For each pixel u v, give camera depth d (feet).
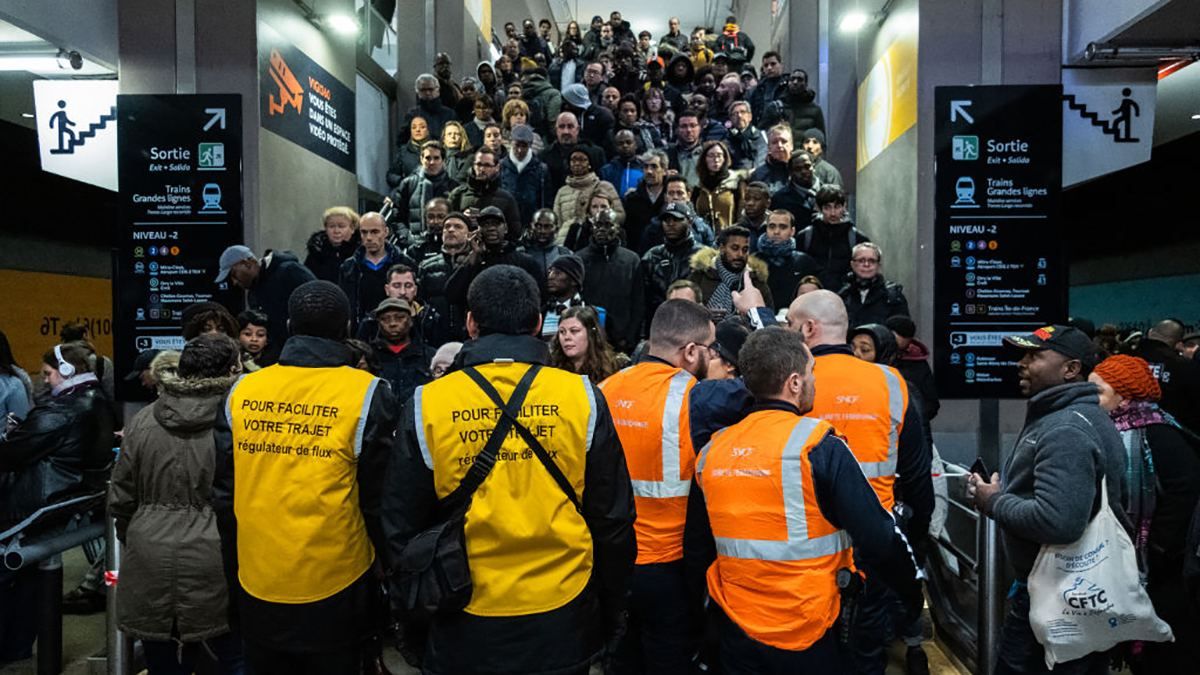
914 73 21.71
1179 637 11.81
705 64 46.03
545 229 20.53
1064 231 20.25
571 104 32.07
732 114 32.22
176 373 11.32
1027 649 10.19
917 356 17.33
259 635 9.22
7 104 26.43
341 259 21.72
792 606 8.24
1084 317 47.70
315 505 9.12
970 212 20.33
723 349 11.77
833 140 34.71
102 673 15.06
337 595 9.24
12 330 35.22
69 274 39.37
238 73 21.76
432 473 7.83
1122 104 20.88
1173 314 37.99
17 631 15.56
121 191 21.22
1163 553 11.84
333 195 27.55
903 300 19.72
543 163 28.37
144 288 21.20
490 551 7.67
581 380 8.13
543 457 7.77
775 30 47.09
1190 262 36.42
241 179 21.25
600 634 8.16
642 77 45.01
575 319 14.64
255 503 9.20
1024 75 21.08
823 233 22.24
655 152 25.30
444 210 23.56
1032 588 9.75
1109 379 12.18
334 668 9.45
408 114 33.53
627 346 20.17
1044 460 9.53
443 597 7.41
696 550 9.43
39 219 36.65
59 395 15.83
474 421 7.77
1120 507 9.88
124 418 21.04
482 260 18.94
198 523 11.05
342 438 9.21
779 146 25.94
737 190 25.61
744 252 19.42
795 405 8.87
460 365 8.13
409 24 42.01
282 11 23.53
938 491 16.15
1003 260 20.29
